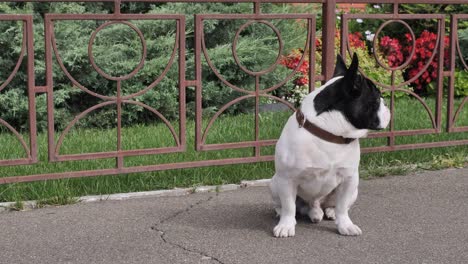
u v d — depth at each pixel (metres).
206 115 6.61
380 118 3.98
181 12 6.62
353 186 4.12
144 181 4.91
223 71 6.67
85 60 6.32
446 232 4.21
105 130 6.31
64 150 5.54
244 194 4.78
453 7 8.01
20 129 6.38
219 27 6.76
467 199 4.67
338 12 8.18
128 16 4.62
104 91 6.48
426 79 7.72
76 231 4.22
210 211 4.50
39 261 3.92
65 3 6.45
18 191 4.71
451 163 5.29
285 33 6.92
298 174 4.07
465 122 6.44
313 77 5.02
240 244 4.07
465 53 7.76
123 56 6.48
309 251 4.00
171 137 5.89
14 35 6.26
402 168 5.17
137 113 6.57
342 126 3.99
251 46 6.64
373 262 3.90
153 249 4.03
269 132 5.96
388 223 4.32
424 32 7.79
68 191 4.70
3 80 6.32
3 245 4.07
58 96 6.29
